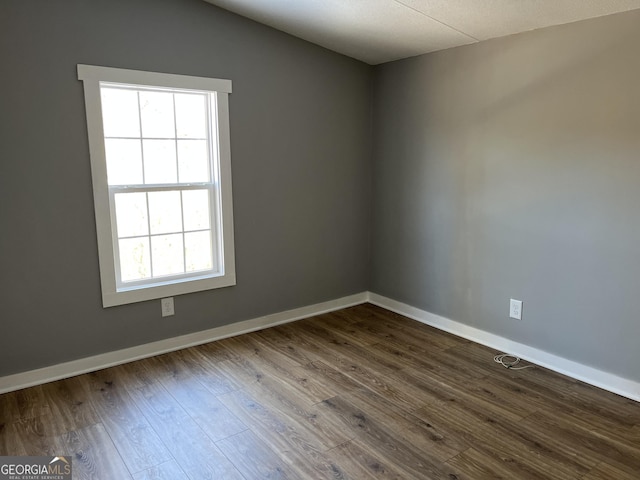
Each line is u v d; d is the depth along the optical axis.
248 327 3.73
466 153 3.43
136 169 3.16
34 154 2.73
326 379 2.93
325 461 2.14
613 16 2.56
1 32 2.57
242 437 2.33
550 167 2.93
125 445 2.27
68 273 2.92
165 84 3.10
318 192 3.97
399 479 2.02
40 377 2.90
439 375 2.98
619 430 2.37
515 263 3.20
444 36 3.23
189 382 2.89
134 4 2.94
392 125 4.02
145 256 3.26
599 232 2.73
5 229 2.70
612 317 2.73
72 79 2.79
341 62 3.93
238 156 3.48
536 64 2.94
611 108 2.61
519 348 3.24
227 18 3.30
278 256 3.82
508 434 2.34
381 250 4.28
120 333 3.15
